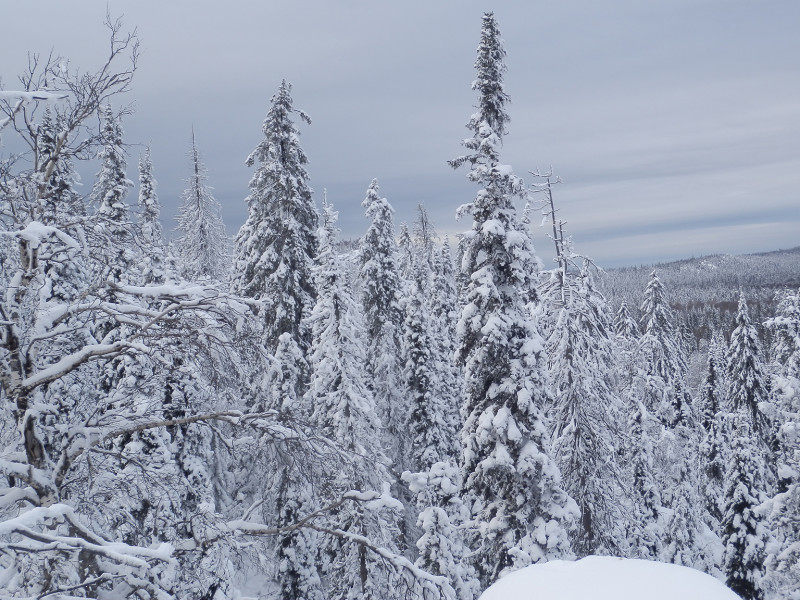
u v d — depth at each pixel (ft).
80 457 25.40
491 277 52.70
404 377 94.48
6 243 26.02
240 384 29.04
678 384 107.55
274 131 77.36
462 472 55.83
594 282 66.23
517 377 51.98
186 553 24.50
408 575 26.73
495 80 55.31
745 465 86.58
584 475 58.70
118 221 27.96
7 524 16.10
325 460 28.45
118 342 24.57
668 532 76.43
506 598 18.39
